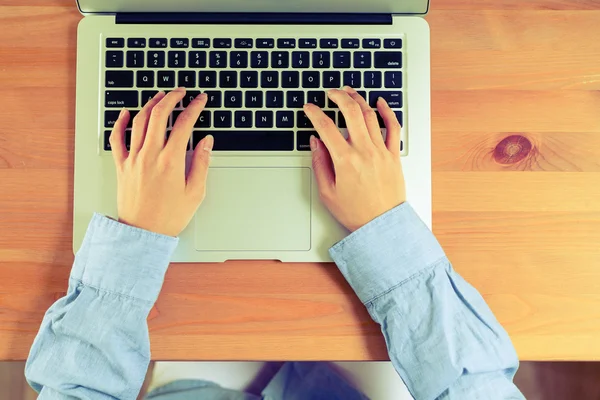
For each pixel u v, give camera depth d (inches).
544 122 23.9
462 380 21.2
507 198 23.7
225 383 36.6
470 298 22.2
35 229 23.2
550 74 24.0
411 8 23.2
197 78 22.8
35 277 23.2
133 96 22.8
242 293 23.0
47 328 21.3
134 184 21.9
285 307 23.0
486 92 23.9
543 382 38.2
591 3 24.2
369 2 23.1
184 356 22.8
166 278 23.0
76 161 22.6
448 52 23.9
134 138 22.1
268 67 22.9
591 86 24.0
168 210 21.9
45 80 23.5
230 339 22.9
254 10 23.1
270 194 22.8
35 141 23.4
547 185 23.7
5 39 23.6
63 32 23.7
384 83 23.1
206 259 22.7
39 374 20.9
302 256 22.8
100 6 22.8
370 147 22.2
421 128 23.0
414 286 21.9
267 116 22.8
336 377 36.2
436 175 23.7
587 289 23.4
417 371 21.5
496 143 23.8
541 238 23.6
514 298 23.4
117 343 21.1
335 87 23.0
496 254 23.5
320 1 23.0
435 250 22.1
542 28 24.1
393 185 22.4
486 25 24.0
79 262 21.8
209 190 22.7
